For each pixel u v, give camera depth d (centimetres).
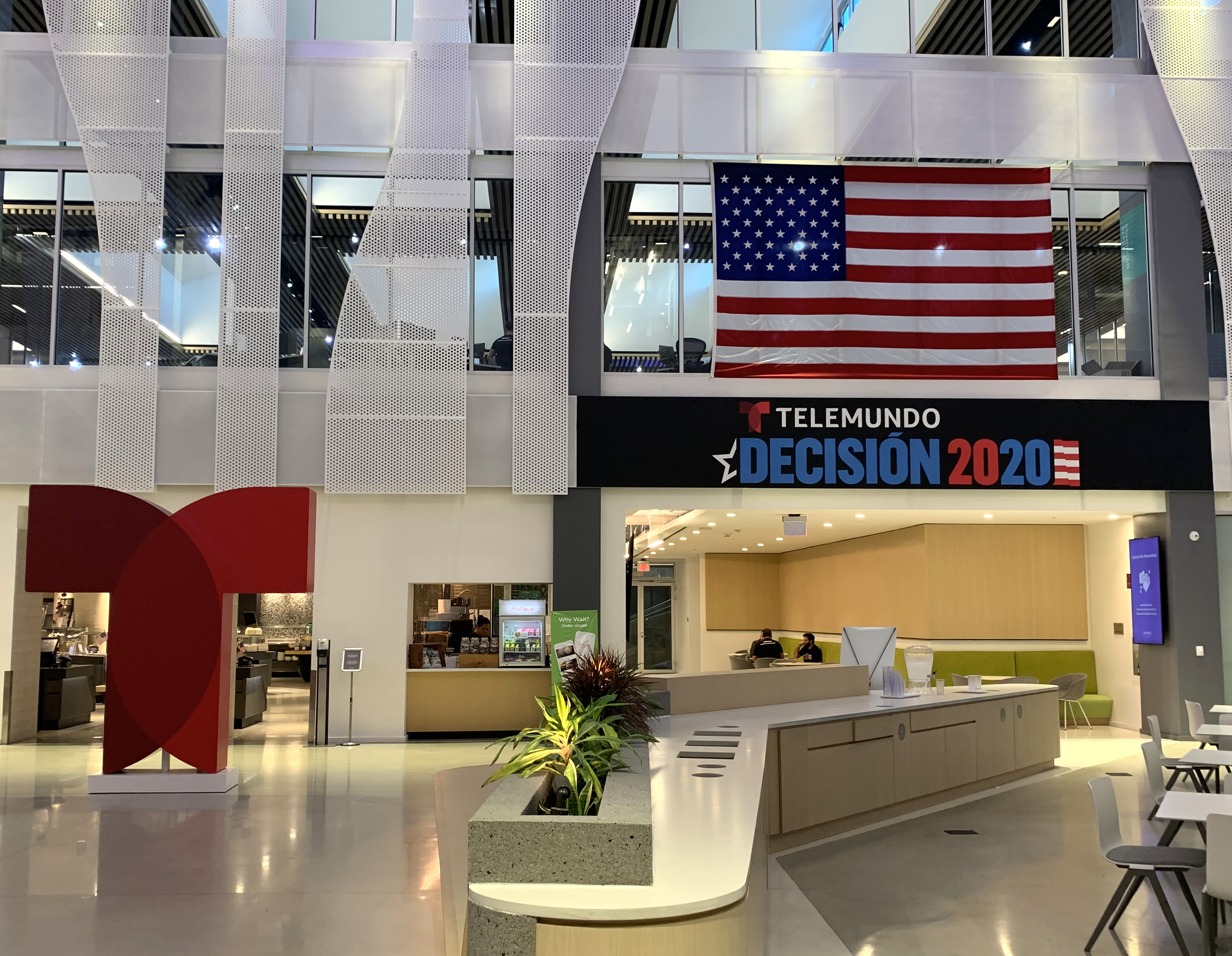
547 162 1278
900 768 841
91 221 1272
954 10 1344
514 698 1288
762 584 2364
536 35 1285
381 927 532
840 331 1300
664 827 405
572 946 311
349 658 1225
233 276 1244
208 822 790
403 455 1243
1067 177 1340
